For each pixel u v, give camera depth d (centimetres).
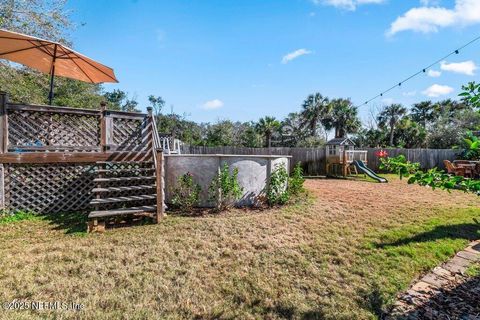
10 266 296
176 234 403
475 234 426
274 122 2295
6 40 481
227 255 338
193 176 578
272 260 327
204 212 534
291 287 272
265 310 238
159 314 229
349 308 241
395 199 685
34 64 582
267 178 617
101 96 1877
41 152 493
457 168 1027
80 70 602
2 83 832
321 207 578
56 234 404
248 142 2277
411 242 383
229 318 228
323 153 1405
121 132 556
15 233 407
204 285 272
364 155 1307
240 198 581
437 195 754
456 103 2800
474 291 269
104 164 534
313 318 229
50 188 533
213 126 2455
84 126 542
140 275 287
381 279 287
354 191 809
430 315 232
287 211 540
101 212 424
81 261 313
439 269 315
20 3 798
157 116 2527
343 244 375
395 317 229
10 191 499
